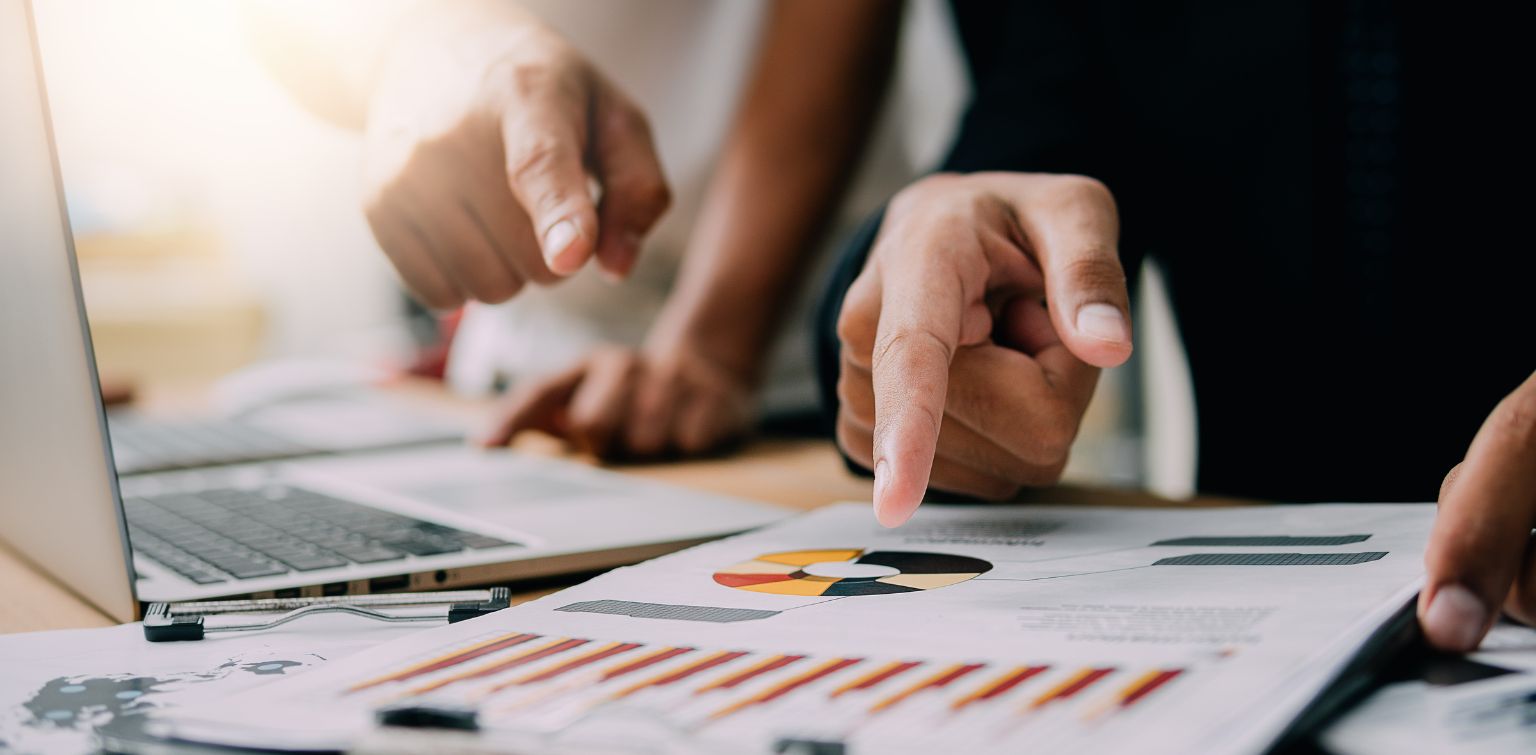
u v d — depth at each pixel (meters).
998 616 0.31
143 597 0.41
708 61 1.20
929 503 0.56
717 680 0.27
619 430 0.80
